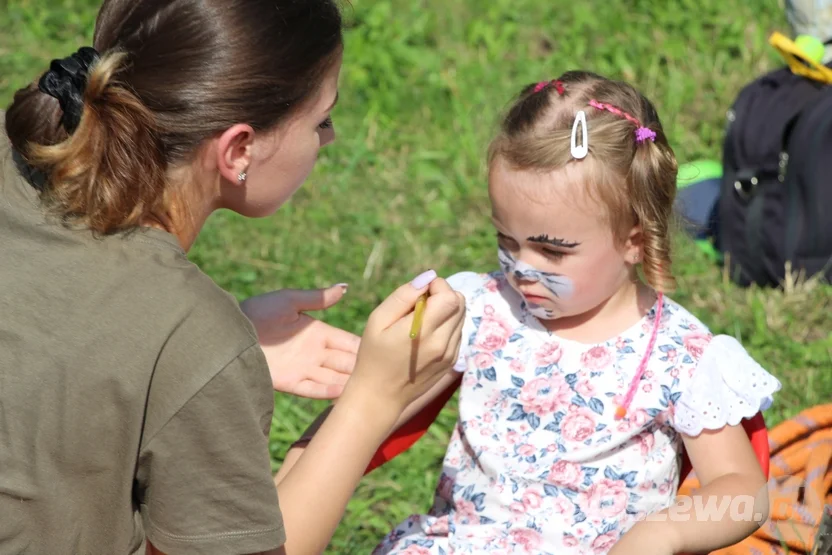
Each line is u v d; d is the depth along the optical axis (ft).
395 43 24.16
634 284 9.49
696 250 17.34
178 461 7.14
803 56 16.42
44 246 7.31
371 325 8.02
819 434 11.73
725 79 22.50
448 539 9.23
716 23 24.62
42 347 7.04
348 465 7.98
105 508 7.30
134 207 7.35
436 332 7.99
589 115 8.80
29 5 26.18
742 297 16.62
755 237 16.56
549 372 9.28
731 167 16.79
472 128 21.38
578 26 24.72
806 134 15.97
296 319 9.33
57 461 7.11
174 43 7.38
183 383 7.04
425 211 19.16
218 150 7.62
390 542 9.45
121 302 7.14
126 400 7.02
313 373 9.21
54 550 7.28
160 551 7.43
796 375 14.58
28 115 7.48
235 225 18.49
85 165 7.22
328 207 19.22
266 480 7.32
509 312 9.62
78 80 7.37
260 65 7.50
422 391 8.21
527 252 8.98
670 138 20.39
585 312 9.35
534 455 9.11
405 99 22.43
